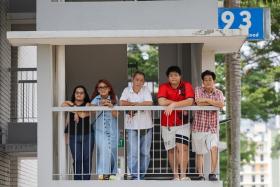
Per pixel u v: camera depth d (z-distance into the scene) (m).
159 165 15.48
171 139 14.22
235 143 23.03
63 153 14.59
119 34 14.38
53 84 14.89
